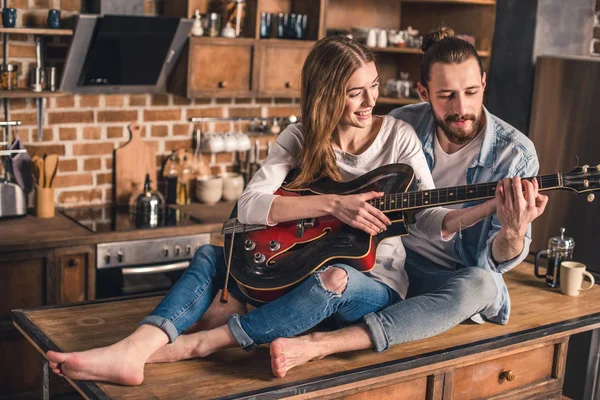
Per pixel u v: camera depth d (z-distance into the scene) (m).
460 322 2.74
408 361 2.51
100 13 4.11
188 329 2.70
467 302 2.70
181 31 4.35
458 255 3.00
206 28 4.57
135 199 4.56
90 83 4.30
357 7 5.27
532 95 4.84
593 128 4.48
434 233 2.72
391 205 2.59
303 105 2.69
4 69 4.10
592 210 4.45
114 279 4.09
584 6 4.97
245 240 2.65
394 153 2.74
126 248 4.09
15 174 4.25
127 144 4.65
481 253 2.89
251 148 5.09
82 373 2.33
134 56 4.29
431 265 3.04
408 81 5.24
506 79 4.98
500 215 2.48
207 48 4.50
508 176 2.88
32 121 4.38
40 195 4.29
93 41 4.12
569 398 4.30
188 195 4.85
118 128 4.64
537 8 4.75
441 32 2.94
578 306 3.10
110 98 4.58
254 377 2.40
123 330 2.69
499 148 2.91
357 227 2.53
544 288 3.32
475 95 2.77
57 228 4.10
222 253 2.69
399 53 5.49
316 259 2.54
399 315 2.59
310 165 2.68
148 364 2.48
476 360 2.73
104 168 4.64
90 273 4.02
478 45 5.12
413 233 3.06
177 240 4.23
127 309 2.90
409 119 3.12
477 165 2.92
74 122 4.51
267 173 2.73
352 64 2.59
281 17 4.81
